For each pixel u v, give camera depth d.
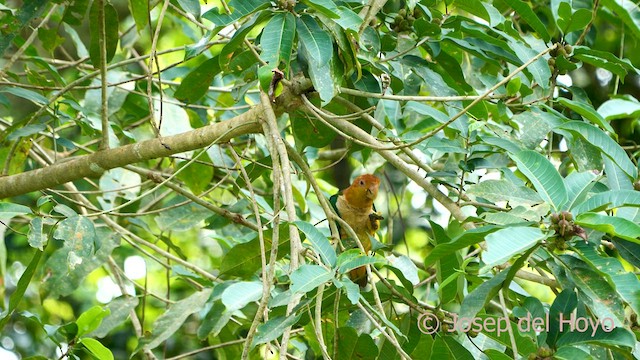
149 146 8.84
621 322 6.59
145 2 10.02
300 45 8.42
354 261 6.80
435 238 8.47
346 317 8.94
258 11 7.97
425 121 10.39
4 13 10.38
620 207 7.01
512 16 11.79
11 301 8.42
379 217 10.34
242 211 11.38
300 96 8.48
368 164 12.12
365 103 9.85
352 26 7.62
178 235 17.23
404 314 8.30
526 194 7.77
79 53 12.20
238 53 9.03
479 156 9.29
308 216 12.69
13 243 16.17
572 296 7.00
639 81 14.51
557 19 9.17
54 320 17.09
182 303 10.43
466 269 8.16
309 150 12.18
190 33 13.62
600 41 14.27
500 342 7.52
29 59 10.50
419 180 8.64
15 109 14.95
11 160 10.86
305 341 11.77
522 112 9.65
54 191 9.45
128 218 11.52
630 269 13.89
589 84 14.66
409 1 8.84
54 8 11.01
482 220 7.57
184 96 9.55
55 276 10.84
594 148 8.90
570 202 7.01
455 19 9.44
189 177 11.58
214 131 8.65
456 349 7.77
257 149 12.83
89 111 11.01
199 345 16.08
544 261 7.38
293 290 6.38
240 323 11.25
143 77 9.75
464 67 11.74
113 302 10.85
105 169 9.09
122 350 16.84
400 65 9.80
